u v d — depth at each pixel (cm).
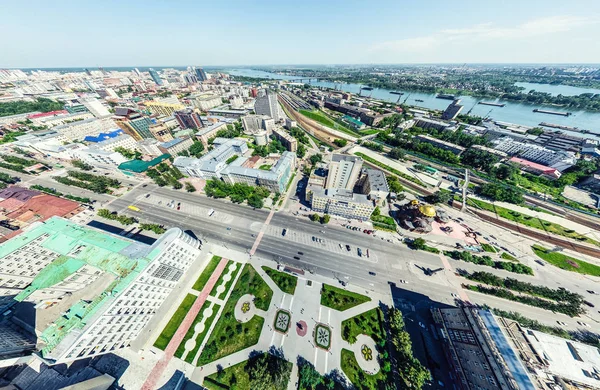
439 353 7006
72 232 7912
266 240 10644
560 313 7938
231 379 6300
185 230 11156
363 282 8906
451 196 13675
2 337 5603
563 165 15775
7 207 11231
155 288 7400
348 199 11269
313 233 11075
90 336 5462
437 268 9500
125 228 11200
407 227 11362
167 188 14538
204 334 7231
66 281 7388
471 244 10612
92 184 13788
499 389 5069
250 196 12638
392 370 6606
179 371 6431
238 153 18438
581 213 12531
